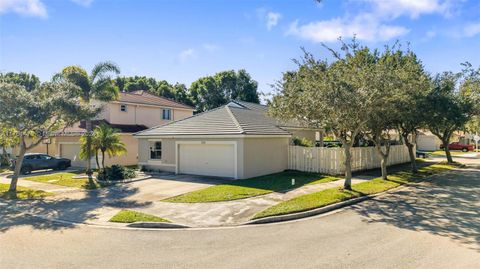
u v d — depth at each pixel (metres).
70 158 27.92
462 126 23.91
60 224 9.59
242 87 56.88
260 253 6.95
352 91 12.08
